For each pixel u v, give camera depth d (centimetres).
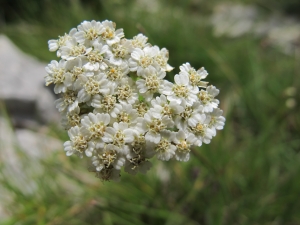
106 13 20
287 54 20
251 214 11
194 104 6
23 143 14
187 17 21
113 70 7
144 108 7
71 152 6
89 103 6
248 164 12
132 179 12
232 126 15
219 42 19
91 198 11
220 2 28
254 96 15
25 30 20
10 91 16
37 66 17
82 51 7
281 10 27
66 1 22
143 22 19
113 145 6
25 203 11
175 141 6
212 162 12
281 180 12
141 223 11
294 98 15
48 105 16
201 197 12
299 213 12
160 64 7
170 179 12
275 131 14
